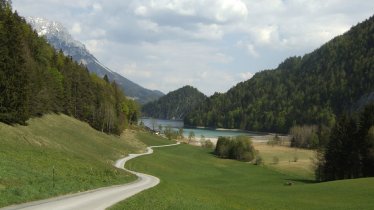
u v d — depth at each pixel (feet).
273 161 565.53
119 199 117.08
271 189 297.53
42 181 125.18
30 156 173.47
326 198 227.61
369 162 371.56
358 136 382.42
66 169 172.24
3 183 108.17
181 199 152.25
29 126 311.27
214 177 408.05
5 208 84.38
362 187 252.42
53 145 278.46
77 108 537.24
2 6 404.36
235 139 614.34
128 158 420.77
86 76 580.71
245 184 367.25
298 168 511.81
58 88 458.50
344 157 383.24
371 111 391.04
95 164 232.53
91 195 120.88
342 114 402.52
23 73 283.18
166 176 362.53
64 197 109.91
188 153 603.26
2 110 263.08
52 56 513.45
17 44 280.10
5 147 174.81
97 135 481.87
